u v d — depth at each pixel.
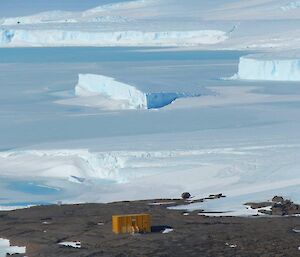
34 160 134.62
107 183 121.25
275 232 80.12
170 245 76.50
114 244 77.75
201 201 99.44
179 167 120.62
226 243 76.50
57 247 77.31
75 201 110.81
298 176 110.31
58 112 197.25
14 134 162.38
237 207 93.94
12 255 75.69
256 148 129.38
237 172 115.19
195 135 145.50
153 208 95.38
